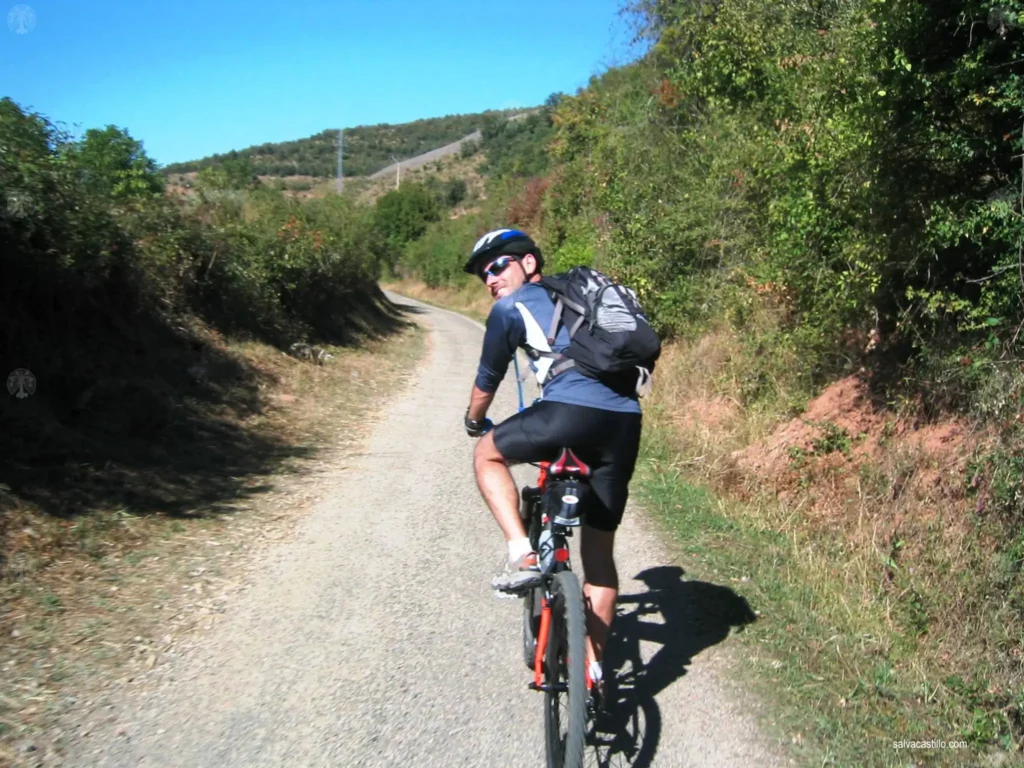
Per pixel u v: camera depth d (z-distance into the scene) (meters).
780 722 3.70
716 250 12.88
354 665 4.17
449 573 5.44
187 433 8.23
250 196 19.00
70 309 8.34
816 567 5.58
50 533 5.38
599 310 3.33
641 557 5.71
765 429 8.46
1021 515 4.76
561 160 27.56
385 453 8.83
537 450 3.36
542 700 3.89
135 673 3.99
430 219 62.22
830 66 7.21
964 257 6.39
